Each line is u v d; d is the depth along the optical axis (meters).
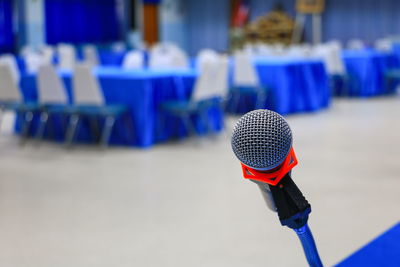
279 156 0.70
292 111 7.25
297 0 15.49
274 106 7.03
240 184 3.90
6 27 12.48
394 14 14.01
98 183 3.96
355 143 5.30
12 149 5.22
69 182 4.00
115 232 2.96
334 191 3.68
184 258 2.60
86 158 4.80
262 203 3.45
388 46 10.16
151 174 4.21
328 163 4.48
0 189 3.83
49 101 5.25
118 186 3.88
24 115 5.57
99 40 14.72
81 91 5.04
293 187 0.78
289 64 7.09
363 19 14.45
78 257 2.63
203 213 3.26
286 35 15.49
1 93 5.39
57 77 5.13
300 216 0.78
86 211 3.33
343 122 6.54
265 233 2.91
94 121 5.43
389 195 3.58
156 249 2.71
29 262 2.59
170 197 3.60
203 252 2.67
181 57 6.88
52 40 13.52
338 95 9.16
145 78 5.12
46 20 13.33
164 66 7.36
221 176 4.14
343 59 9.03
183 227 3.02
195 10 17.06
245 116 0.71
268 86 6.93
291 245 2.74
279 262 2.54
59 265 2.55
